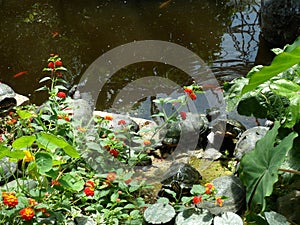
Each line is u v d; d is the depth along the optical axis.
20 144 1.87
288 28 4.25
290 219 2.15
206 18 5.09
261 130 2.76
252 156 1.95
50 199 2.10
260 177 1.85
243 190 2.35
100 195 2.19
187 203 2.28
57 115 2.47
